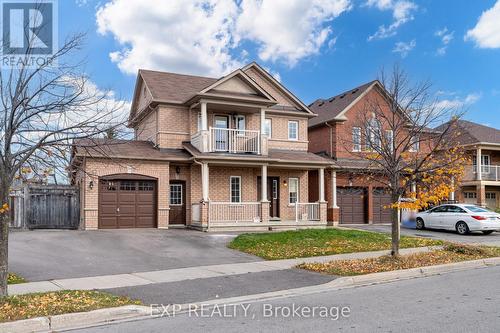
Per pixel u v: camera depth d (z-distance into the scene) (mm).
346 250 15688
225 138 23578
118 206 21062
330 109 29297
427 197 12297
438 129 18750
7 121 8539
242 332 6762
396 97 14141
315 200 26906
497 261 14055
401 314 7637
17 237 16844
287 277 11125
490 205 33969
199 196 23016
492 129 35000
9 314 7434
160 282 10500
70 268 12023
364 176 20594
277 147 26031
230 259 13969
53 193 20750
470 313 7652
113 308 7910
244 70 25875
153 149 22719
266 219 22609
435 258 13734
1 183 8172
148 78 25203
